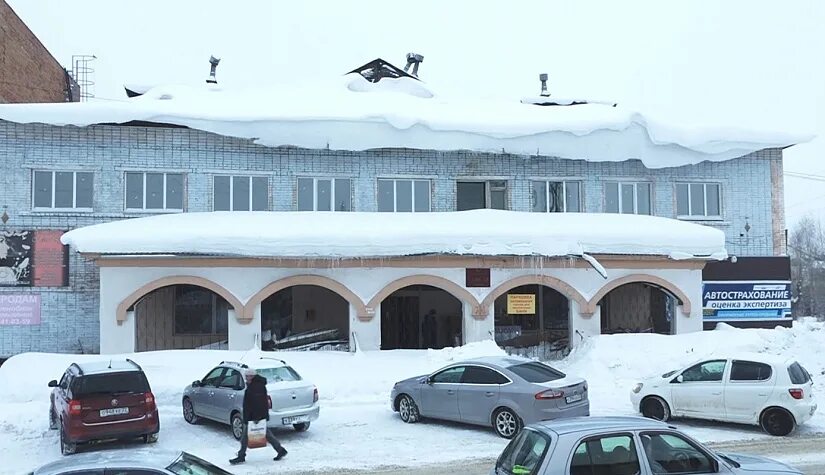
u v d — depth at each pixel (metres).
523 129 27.09
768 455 13.02
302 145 26.19
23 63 31.67
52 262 24.64
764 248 29.33
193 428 16.30
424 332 30.42
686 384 15.98
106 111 24.91
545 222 25.53
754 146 28.64
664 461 8.08
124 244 22.05
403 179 27.44
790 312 28.23
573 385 14.68
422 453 13.73
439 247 23.50
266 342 25.58
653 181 28.81
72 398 13.84
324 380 19.80
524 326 29.45
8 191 24.48
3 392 18.66
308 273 23.25
